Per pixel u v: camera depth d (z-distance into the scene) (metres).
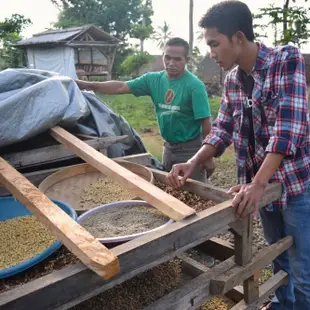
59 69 18.77
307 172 1.86
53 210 1.34
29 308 0.99
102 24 28.38
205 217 1.40
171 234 1.29
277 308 2.31
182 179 1.90
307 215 1.91
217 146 2.03
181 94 2.92
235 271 1.61
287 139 1.59
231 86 1.96
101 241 1.38
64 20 28.52
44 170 2.35
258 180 1.55
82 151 1.97
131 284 1.69
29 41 19.38
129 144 3.42
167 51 2.85
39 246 1.53
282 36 8.89
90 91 3.32
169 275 1.79
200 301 1.54
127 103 13.42
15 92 2.24
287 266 2.22
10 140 2.10
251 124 1.91
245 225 1.61
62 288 1.05
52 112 2.20
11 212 1.87
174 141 3.09
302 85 1.66
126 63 23.11
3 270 1.29
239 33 1.68
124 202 1.83
